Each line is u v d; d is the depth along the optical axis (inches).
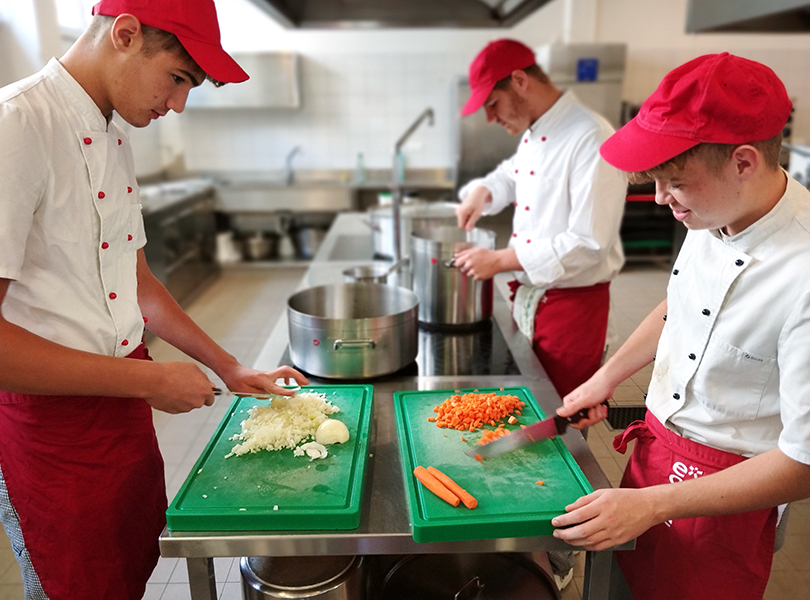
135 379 38.3
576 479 39.3
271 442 42.9
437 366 60.1
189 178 224.8
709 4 62.9
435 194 211.2
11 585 68.1
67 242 39.9
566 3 201.5
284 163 222.8
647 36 195.8
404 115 217.2
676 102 31.6
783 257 33.4
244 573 43.3
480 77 69.3
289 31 209.3
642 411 50.6
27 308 39.8
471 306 70.1
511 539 35.4
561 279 65.5
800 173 103.9
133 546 46.0
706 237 38.5
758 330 34.6
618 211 65.6
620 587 51.9
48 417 41.0
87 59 39.1
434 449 43.1
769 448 36.8
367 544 35.5
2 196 35.0
